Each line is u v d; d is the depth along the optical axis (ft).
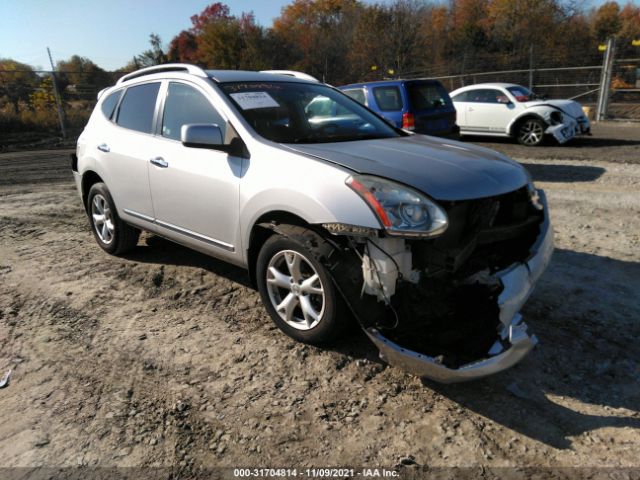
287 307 10.62
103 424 8.51
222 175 11.36
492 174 9.93
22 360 10.57
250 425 8.42
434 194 8.80
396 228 8.52
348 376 9.64
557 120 37.91
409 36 125.08
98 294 13.67
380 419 8.50
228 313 12.35
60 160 45.14
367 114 14.21
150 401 9.09
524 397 8.91
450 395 9.03
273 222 10.43
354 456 7.73
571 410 8.57
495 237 9.85
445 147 11.50
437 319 9.04
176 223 13.12
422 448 7.85
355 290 9.00
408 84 30.55
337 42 134.62
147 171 13.55
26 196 27.50
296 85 13.75
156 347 10.87
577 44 132.05
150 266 15.58
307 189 9.52
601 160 31.50
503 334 8.61
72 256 16.81
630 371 9.57
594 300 12.35
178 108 13.15
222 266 15.33
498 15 135.33
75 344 11.11
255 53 131.34
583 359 9.96
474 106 41.39
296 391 9.27
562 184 25.53
